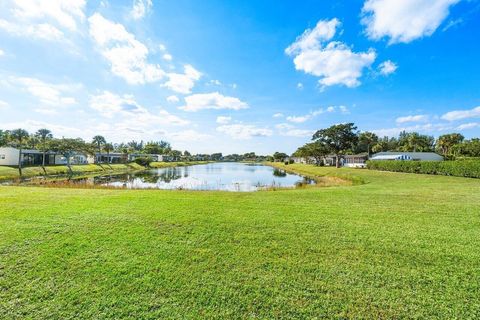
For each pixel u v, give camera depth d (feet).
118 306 9.78
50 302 10.01
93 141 197.88
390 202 28.89
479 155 156.35
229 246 15.21
